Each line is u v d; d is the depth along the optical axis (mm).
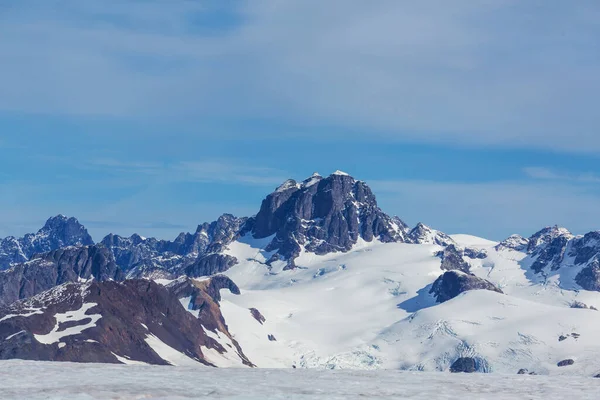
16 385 87562
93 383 89875
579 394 86688
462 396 84375
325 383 93812
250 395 82438
